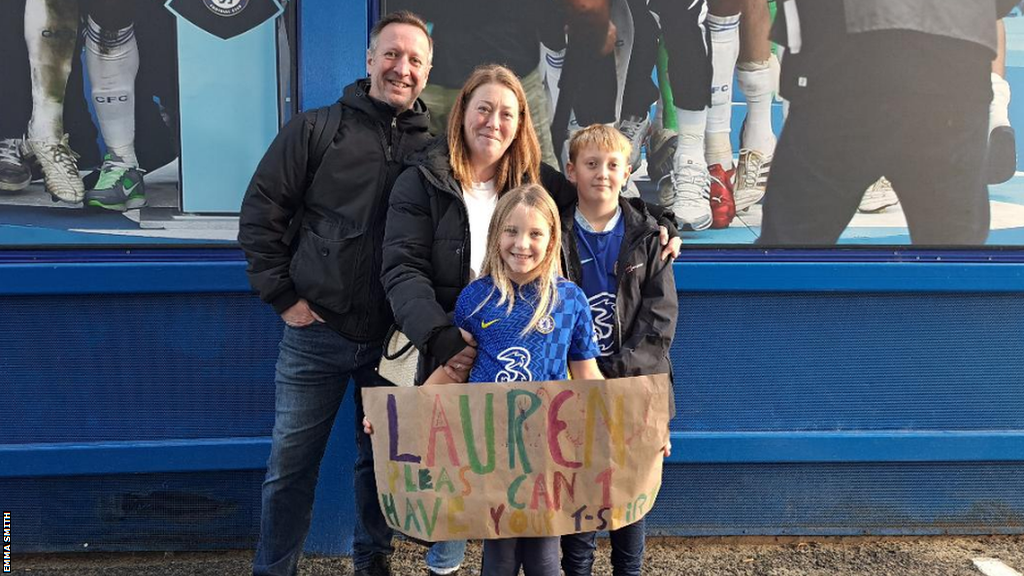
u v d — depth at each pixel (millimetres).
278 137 2850
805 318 3557
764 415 3588
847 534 3658
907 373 3607
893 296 3566
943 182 3529
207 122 3314
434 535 2502
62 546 3414
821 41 3459
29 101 3229
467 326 2539
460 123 2756
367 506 3156
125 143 3285
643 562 3479
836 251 3527
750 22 3441
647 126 3453
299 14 3307
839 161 3502
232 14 3291
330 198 2848
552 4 3387
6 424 3320
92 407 3355
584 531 2523
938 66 3486
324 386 2980
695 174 3473
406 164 2822
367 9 3324
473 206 2766
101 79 3254
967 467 3662
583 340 2562
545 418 2473
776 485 3631
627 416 2496
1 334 3291
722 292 3498
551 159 3438
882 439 3576
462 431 2479
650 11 3416
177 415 3398
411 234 2689
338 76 3320
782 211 3506
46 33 3217
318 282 2826
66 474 3332
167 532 3459
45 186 3258
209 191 3336
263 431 3439
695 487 3613
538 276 2525
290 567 3045
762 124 3477
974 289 3541
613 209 2785
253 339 3406
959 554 3555
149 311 3350
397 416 2504
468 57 3381
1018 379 3641
